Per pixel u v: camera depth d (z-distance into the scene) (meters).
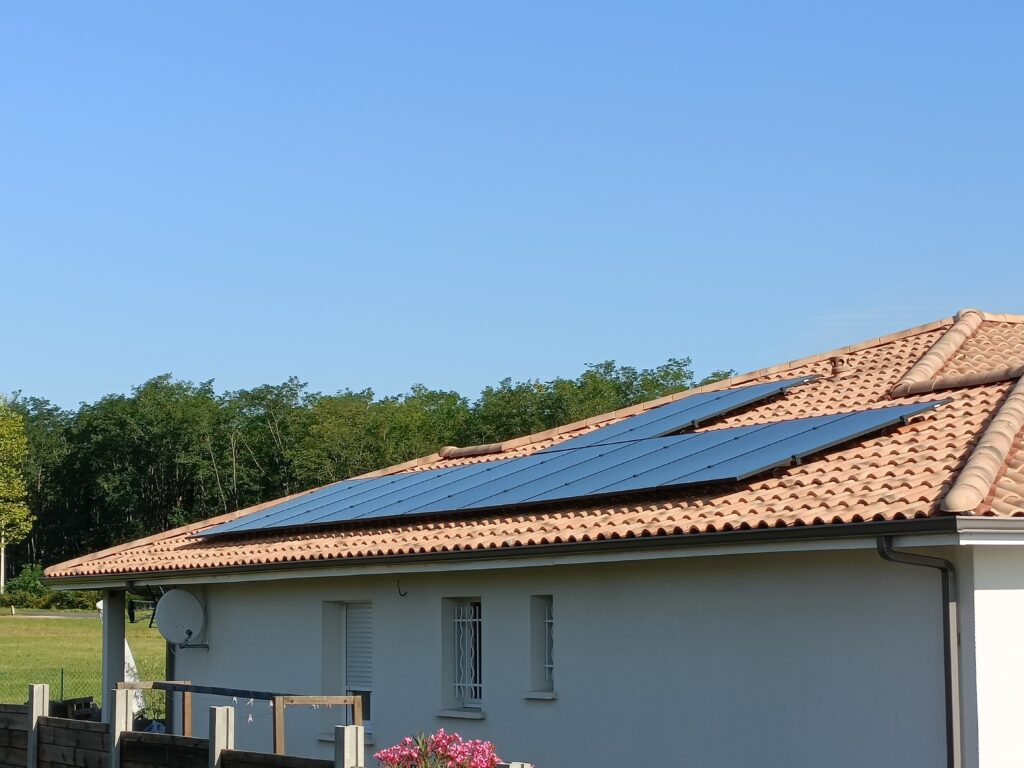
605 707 13.52
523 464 17.64
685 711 12.73
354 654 17.20
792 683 11.80
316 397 109.38
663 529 12.17
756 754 12.04
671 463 14.42
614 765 13.37
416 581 16.02
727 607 12.45
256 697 12.10
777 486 12.65
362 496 19.08
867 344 19.56
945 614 10.56
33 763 13.41
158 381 117.62
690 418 16.84
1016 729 10.55
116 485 113.19
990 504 10.34
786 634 11.90
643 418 18.77
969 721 10.39
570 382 80.44
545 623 14.66
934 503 10.31
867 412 14.63
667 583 13.05
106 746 12.42
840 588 11.49
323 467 90.56
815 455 13.44
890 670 11.03
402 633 16.14
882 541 10.41
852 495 11.53
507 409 80.81
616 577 13.58
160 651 45.25
